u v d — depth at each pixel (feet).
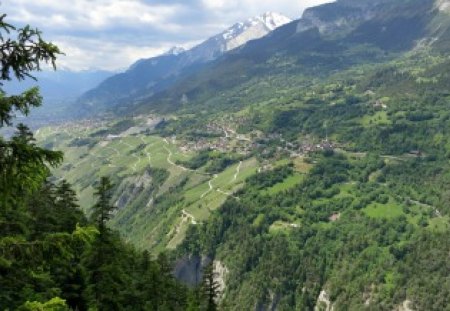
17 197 68.69
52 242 68.03
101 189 180.55
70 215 236.02
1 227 77.92
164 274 366.63
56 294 145.59
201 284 260.83
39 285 148.87
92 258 179.73
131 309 246.68
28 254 66.90
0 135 65.05
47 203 233.35
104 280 181.06
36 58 64.03
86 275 177.58
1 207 71.31
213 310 257.34
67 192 263.90
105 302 183.62
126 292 234.79
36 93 67.51
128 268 290.15
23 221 134.62
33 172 66.08
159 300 292.20
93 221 182.91
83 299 173.58
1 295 117.29
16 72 64.08
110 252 183.93
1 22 62.08
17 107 66.28
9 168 63.72
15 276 80.23
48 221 215.51
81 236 69.51
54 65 65.46
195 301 281.74
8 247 66.49
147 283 291.99
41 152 65.77
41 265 69.46
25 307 65.16
